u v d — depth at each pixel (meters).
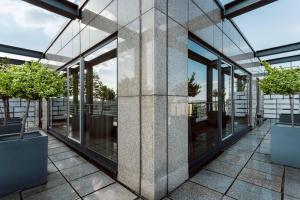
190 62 3.94
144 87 2.76
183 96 3.29
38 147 3.11
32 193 2.82
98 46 4.50
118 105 3.35
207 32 4.58
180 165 3.13
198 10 4.07
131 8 3.11
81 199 2.64
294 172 3.60
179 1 3.29
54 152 5.19
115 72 3.81
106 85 4.23
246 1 5.21
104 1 4.08
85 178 3.38
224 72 6.21
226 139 5.78
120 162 3.24
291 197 2.64
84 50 5.14
